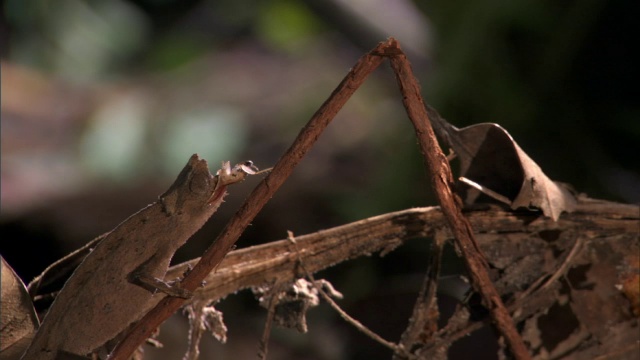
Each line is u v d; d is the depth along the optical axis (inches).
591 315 24.7
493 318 24.1
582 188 45.8
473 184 23.8
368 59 23.2
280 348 38.0
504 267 24.8
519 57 46.6
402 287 36.7
